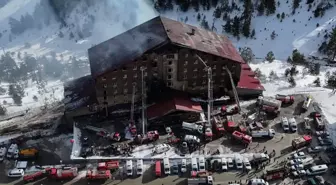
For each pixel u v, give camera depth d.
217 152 79.69
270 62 130.12
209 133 82.44
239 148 80.94
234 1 169.00
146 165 77.62
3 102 120.00
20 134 92.50
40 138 88.69
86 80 102.62
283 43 149.38
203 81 94.19
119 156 79.38
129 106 92.75
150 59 88.38
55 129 93.12
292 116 90.00
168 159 77.56
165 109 87.88
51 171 75.00
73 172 74.69
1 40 193.50
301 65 127.06
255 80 100.25
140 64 88.19
